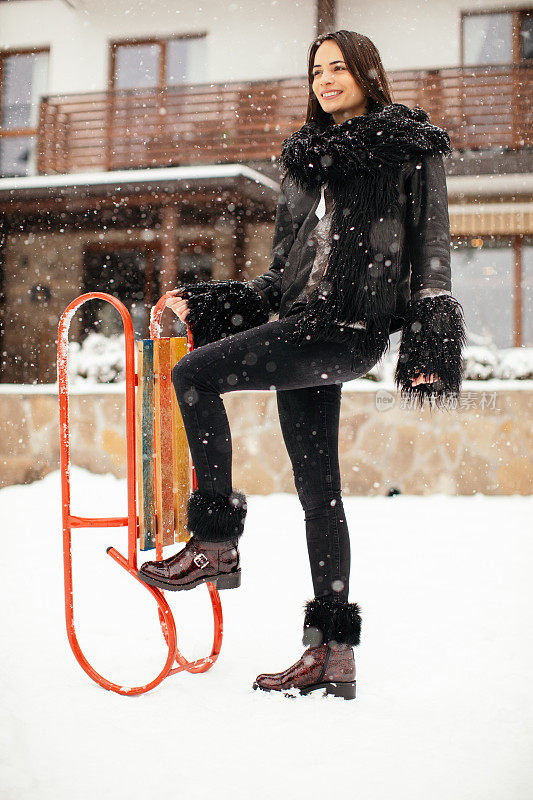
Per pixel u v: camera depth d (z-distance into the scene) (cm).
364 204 200
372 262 199
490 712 198
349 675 207
